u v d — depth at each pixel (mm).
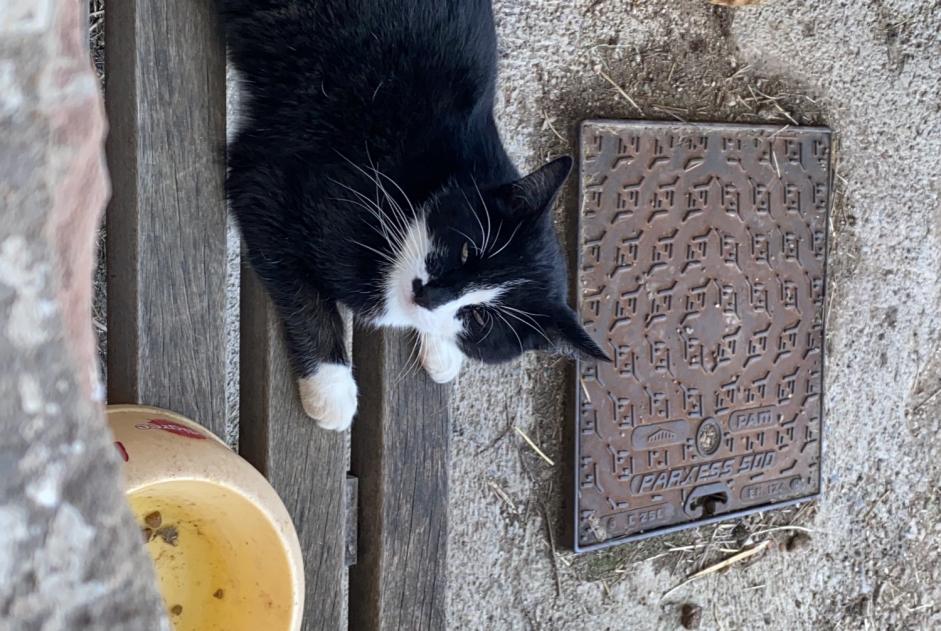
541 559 1709
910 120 1950
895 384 1972
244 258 1303
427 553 1352
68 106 559
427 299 1283
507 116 1654
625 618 1775
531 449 1687
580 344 1326
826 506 1915
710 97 1788
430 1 1293
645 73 1745
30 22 531
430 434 1351
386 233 1281
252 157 1272
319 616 1303
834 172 1881
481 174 1333
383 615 1333
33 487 557
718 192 1731
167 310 1236
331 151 1272
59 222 567
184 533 1176
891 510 1989
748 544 1853
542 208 1291
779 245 1780
